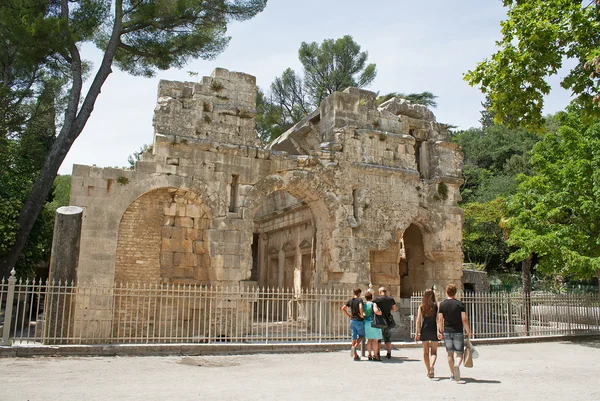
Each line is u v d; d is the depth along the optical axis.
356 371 15.00
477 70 17.97
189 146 22.50
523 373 15.07
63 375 13.16
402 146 27.34
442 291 26.92
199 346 18.22
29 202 22.77
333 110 26.45
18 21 22.30
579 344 23.27
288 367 15.67
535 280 50.56
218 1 25.77
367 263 25.17
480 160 68.38
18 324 26.69
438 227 27.47
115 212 20.97
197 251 22.84
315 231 27.48
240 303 22.31
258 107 50.47
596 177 24.67
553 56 16.47
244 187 23.30
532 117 17.31
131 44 26.53
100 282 20.30
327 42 51.69
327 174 25.19
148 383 12.35
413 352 20.14
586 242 26.06
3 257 22.16
